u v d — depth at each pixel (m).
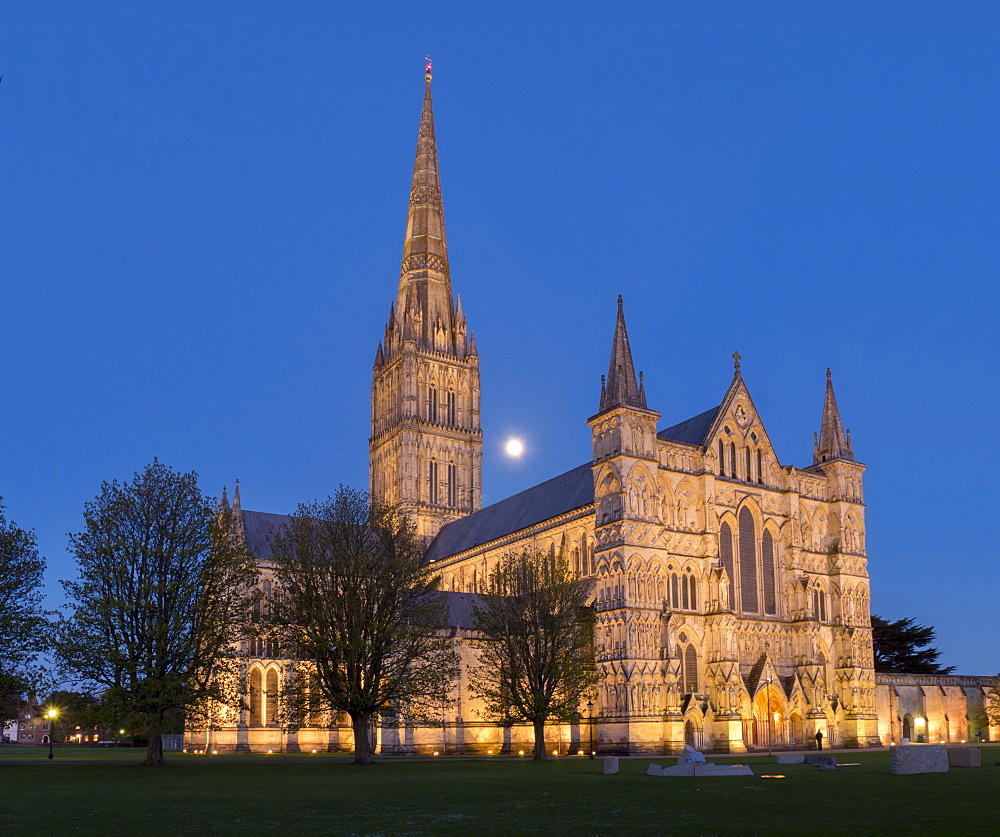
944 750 59.59
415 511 168.50
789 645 113.38
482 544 140.38
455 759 93.25
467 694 115.81
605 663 101.31
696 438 115.50
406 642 90.19
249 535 145.50
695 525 108.25
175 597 81.62
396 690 86.12
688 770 60.69
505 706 93.81
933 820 33.09
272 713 126.88
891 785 48.44
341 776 64.25
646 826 33.00
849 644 115.94
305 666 93.94
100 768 75.81
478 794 47.38
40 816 38.53
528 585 96.31
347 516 91.50
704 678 104.50
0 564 82.94
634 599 100.81
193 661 81.19
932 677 129.25
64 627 78.69
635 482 103.69
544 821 35.00
